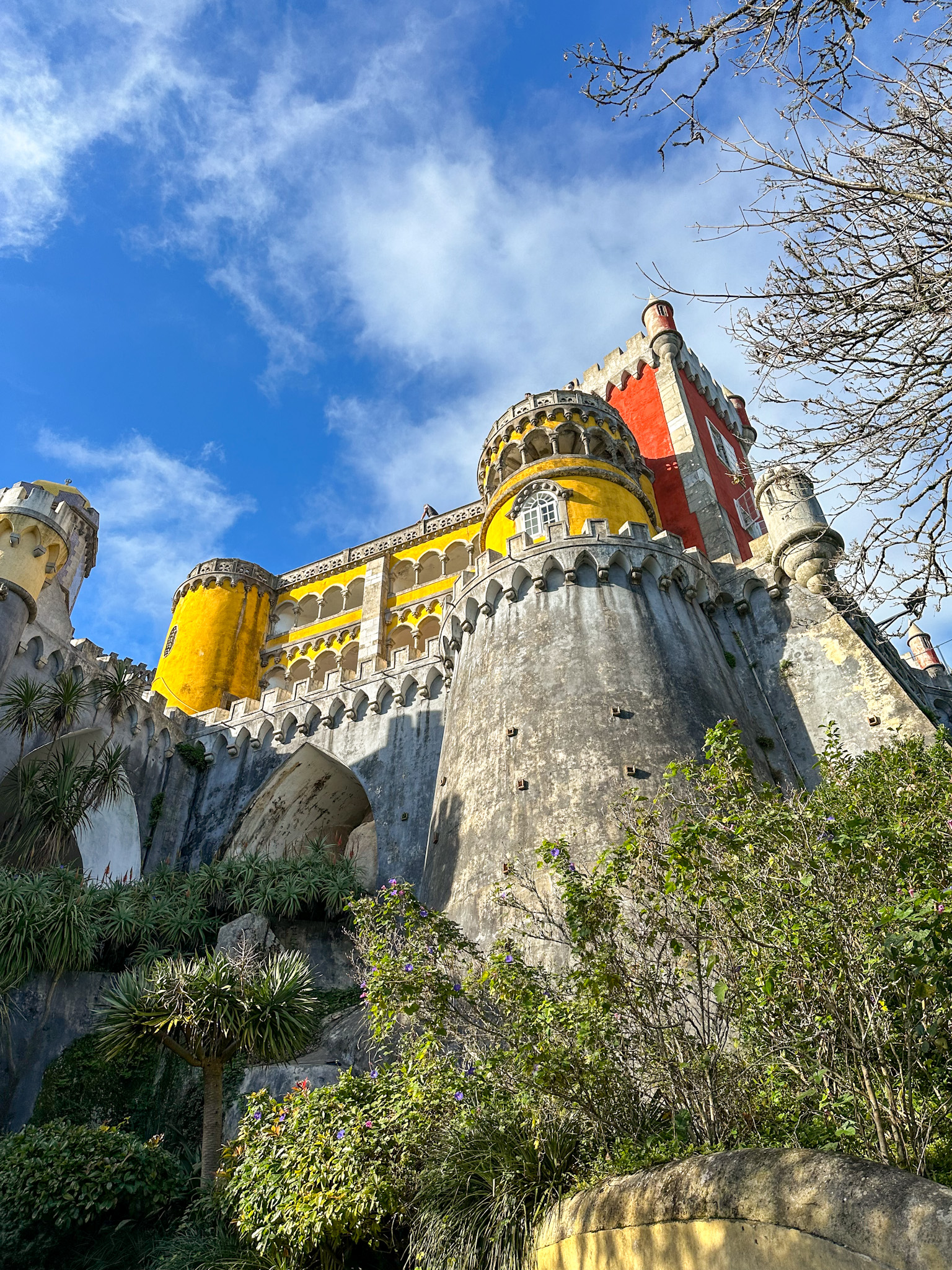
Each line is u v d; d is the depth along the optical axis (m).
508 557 24.78
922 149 6.90
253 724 32.50
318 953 22.28
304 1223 9.76
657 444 34.22
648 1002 8.37
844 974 6.51
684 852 7.77
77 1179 13.29
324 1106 11.10
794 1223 4.91
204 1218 12.22
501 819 19.05
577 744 19.47
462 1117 9.27
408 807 26.73
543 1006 8.60
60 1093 17.86
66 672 26.53
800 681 22.58
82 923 19.36
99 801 24.14
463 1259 8.11
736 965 8.01
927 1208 4.29
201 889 23.84
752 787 8.61
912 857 7.14
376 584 44.16
